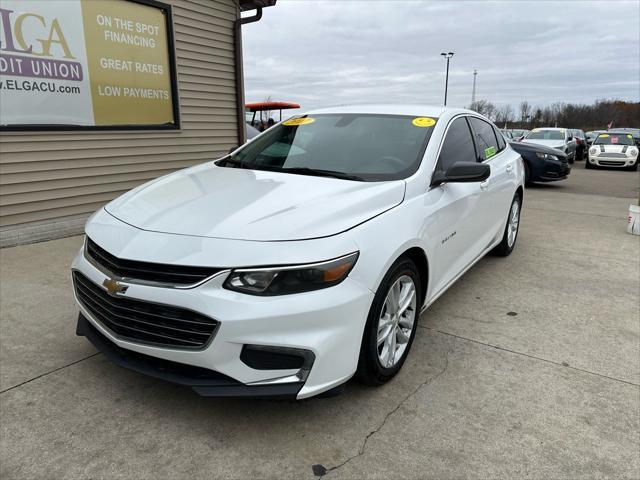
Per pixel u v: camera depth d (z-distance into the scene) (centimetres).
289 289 215
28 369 283
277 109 1573
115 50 593
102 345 254
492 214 434
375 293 241
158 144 667
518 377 289
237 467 212
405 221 269
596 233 664
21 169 522
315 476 208
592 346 330
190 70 704
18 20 496
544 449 228
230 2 755
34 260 472
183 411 249
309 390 220
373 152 326
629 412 258
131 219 254
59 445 222
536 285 448
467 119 410
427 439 233
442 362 304
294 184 284
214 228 230
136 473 207
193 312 213
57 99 541
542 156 1123
